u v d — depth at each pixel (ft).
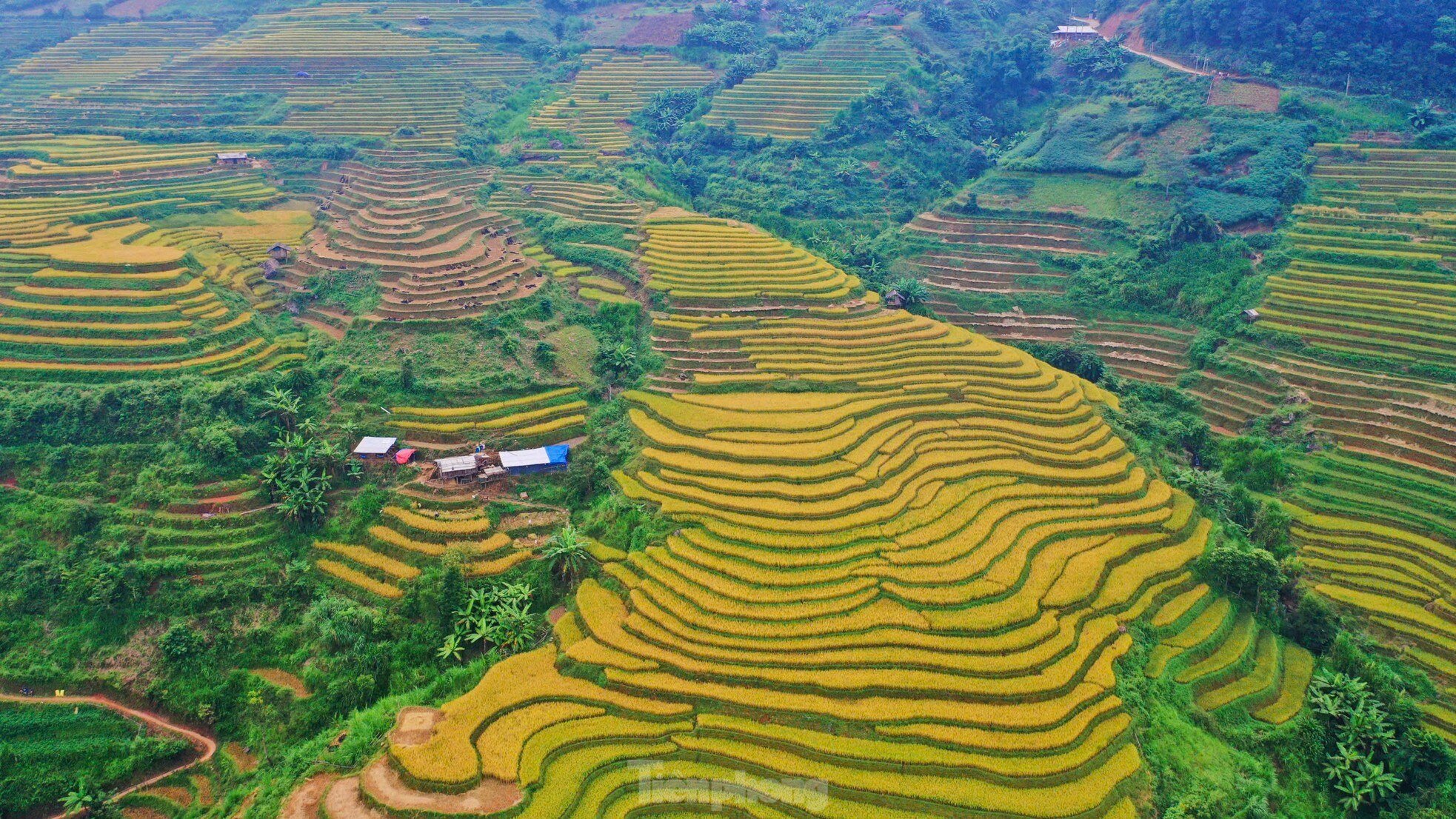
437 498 186.91
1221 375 253.24
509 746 136.05
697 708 143.43
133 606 167.32
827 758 135.23
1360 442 224.33
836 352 233.35
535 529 183.01
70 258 232.12
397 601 167.94
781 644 151.64
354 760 139.85
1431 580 190.39
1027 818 128.26
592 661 150.61
